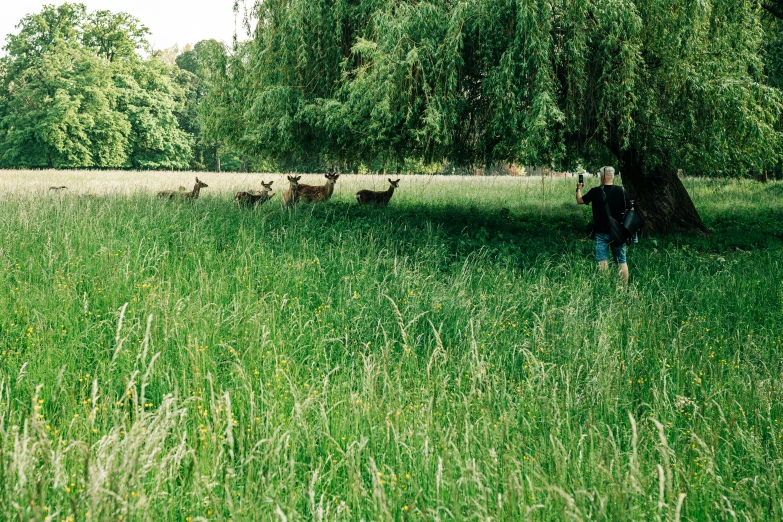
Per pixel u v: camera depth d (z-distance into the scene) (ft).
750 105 36.86
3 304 19.47
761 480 11.28
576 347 17.43
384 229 36.42
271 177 112.98
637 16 32.91
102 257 24.89
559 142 34.22
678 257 32.94
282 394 13.91
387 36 33.88
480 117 37.52
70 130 169.99
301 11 38.58
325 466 11.57
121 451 9.40
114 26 191.21
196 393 13.51
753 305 24.66
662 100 37.32
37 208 36.06
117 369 14.80
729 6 37.04
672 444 12.49
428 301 21.88
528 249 35.58
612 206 28.96
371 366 14.20
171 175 122.93
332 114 35.83
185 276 24.20
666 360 17.37
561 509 9.12
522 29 32.30
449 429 11.87
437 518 9.04
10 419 11.74
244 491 10.18
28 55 181.47
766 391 14.64
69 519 8.22
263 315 18.86
